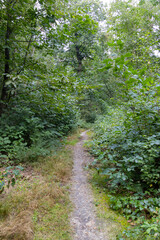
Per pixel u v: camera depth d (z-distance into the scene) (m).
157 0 9.69
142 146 2.79
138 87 2.94
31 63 5.44
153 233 1.87
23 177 3.39
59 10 4.27
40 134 5.46
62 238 1.94
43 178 3.39
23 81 4.60
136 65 7.88
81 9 3.99
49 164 4.02
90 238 1.96
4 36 5.07
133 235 1.91
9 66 5.69
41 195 2.75
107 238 1.96
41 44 5.30
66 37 4.59
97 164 4.37
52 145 5.51
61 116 8.14
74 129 9.62
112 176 2.84
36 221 2.18
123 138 3.42
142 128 3.27
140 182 3.03
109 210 2.51
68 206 2.61
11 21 4.79
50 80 4.68
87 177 3.72
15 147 4.31
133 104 3.12
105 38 15.29
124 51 8.98
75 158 5.03
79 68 17.16
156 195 2.63
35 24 4.78
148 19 10.11
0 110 5.36
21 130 4.96
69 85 4.85
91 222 2.25
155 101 3.00
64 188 3.16
